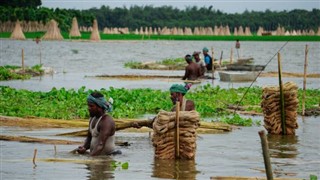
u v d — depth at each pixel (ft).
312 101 154.20
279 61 106.83
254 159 85.30
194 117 82.89
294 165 81.82
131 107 134.82
